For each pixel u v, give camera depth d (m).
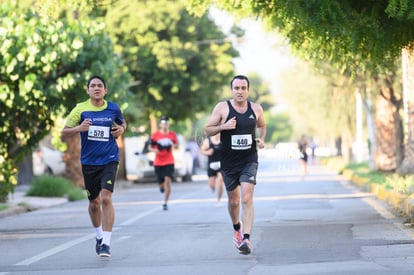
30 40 45.06
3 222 39.94
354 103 83.62
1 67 45.28
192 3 40.59
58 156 92.56
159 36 89.56
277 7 33.44
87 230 34.41
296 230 31.25
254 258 23.66
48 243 29.66
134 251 26.34
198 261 23.45
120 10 84.62
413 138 51.44
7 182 48.69
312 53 37.50
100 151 24.86
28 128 49.09
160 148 45.22
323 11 30.92
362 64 36.41
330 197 52.44
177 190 68.44
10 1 48.22
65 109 49.78
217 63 92.81
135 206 49.31
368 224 32.81
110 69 53.31
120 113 25.30
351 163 105.81
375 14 31.39
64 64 50.38
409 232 29.23
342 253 24.03
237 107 24.73
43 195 58.62
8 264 24.12
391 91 68.62
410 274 19.64
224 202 50.16
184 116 96.81
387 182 52.78
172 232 32.28
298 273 20.38
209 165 46.62
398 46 32.59
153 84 91.25
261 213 40.34
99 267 22.88
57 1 39.41
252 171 24.62
